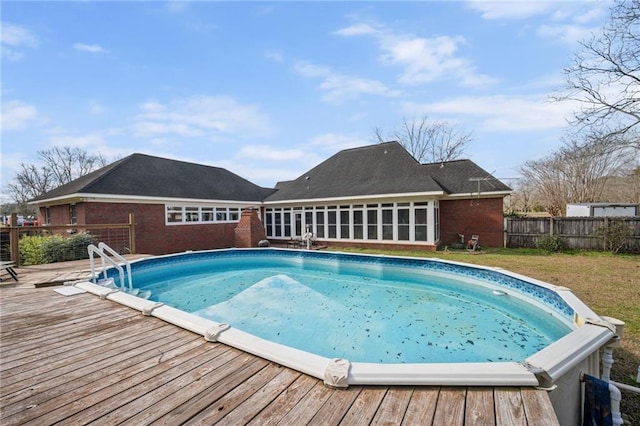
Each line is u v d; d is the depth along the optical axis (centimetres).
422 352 486
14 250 841
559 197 2367
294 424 198
